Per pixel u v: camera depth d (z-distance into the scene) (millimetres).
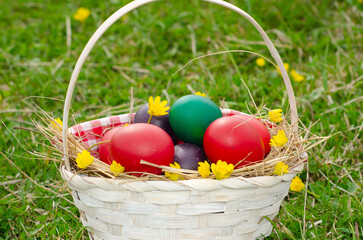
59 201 719
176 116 670
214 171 601
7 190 738
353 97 896
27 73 1020
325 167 739
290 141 656
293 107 664
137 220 604
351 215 677
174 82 981
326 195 710
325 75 907
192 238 609
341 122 823
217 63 1055
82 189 611
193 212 599
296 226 672
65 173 615
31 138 823
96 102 920
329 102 881
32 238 669
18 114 887
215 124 641
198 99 675
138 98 922
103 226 620
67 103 606
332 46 1093
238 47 1093
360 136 808
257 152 634
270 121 711
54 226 673
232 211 606
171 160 630
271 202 624
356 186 725
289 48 1083
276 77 957
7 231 686
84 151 616
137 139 619
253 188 604
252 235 629
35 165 775
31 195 729
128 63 1078
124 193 597
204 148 646
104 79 1001
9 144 824
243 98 897
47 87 937
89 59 1094
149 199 595
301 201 715
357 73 938
